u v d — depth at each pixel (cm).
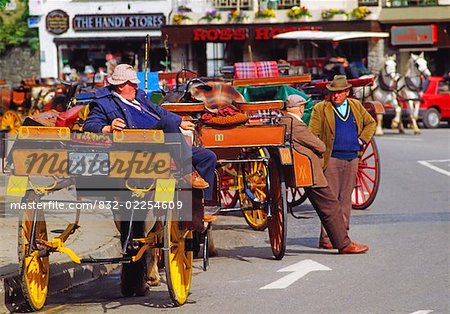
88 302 1138
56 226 1527
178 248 1086
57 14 5350
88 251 1327
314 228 1695
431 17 5000
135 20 5259
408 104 3878
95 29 5322
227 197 1930
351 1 5050
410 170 2544
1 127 3238
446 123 4656
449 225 1681
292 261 1380
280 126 1319
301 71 3512
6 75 5550
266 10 5047
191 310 1077
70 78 4284
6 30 5544
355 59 5066
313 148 1373
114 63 3256
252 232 1636
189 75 2642
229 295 1155
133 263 1155
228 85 1444
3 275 1116
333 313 1048
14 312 1082
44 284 1103
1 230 1488
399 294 1142
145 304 1116
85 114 1119
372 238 1562
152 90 1778
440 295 1134
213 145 1314
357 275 1264
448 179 2358
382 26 5038
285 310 1067
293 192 1697
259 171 1457
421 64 3831
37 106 3578
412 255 1402
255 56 5150
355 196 1912
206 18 5088
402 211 1861
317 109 1476
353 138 1472
